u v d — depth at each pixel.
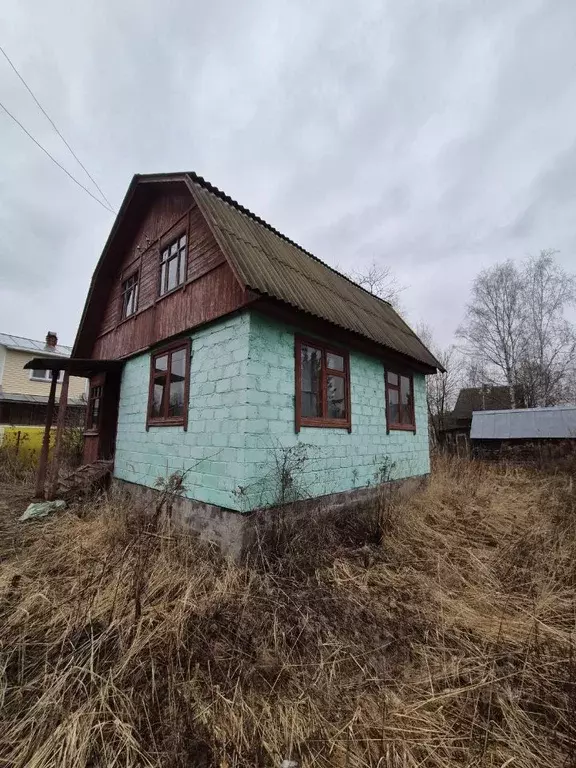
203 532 4.99
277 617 3.08
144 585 3.32
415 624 3.15
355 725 2.14
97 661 2.59
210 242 5.66
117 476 7.88
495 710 2.27
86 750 1.93
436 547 5.05
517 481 10.20
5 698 2.33
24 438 13.41
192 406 5.65
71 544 4.77
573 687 2.40
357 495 6.50
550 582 3.85
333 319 5.64
